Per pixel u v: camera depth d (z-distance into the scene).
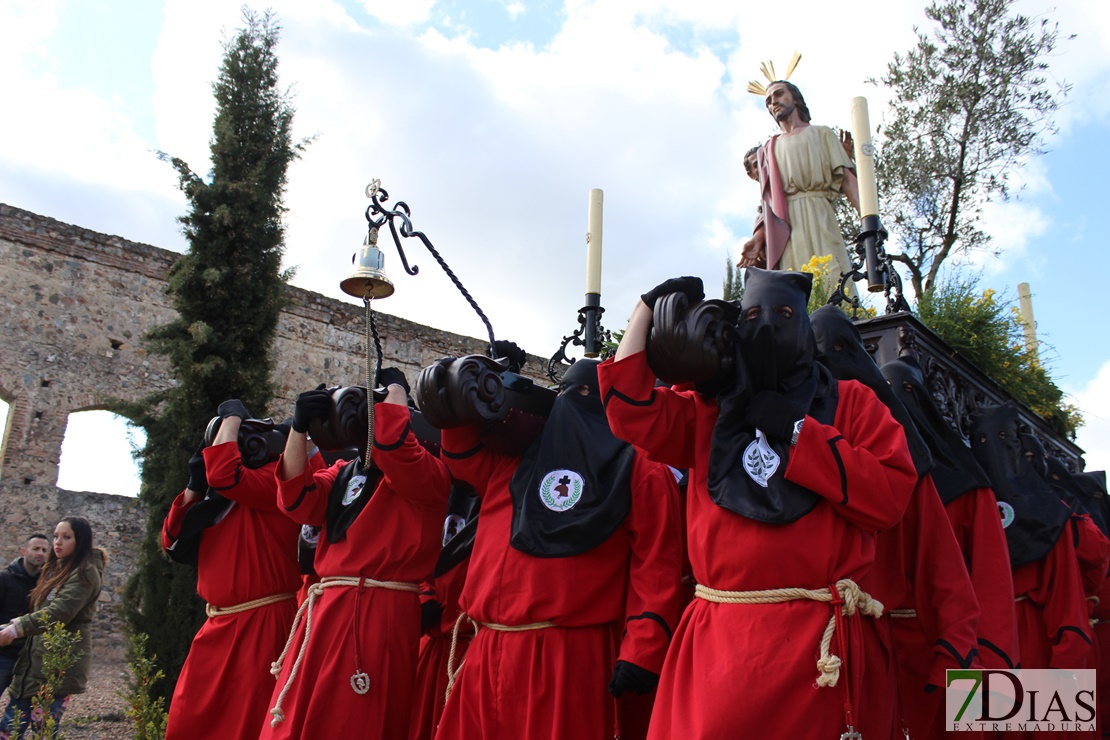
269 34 8.98
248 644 4.29
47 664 5.04
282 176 8.59
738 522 2.49
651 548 3.10
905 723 2.65
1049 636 3.77
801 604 2.40
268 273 8.31
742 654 2.36
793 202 7.41
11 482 10.89
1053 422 6.83
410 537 3.79
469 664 3.25
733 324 2.64
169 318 12.23
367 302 3.71
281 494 3.92
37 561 6.29
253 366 7.94
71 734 7.27
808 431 2.44
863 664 2.45
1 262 11.16
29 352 11.20
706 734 2.31
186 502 4.58
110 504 11.70
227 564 4.38
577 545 3.09
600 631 3.18
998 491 3.94
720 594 2.51
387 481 3.76
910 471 2.52
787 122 7.75
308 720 3.48
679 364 2.56
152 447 7.67
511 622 3.14
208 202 8.16
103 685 9.48
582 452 3.28
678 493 3.28
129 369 11.81
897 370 3.48
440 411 3.33
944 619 2.73
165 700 6.57
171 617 6.83
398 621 3.71
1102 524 5.15
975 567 3.10
